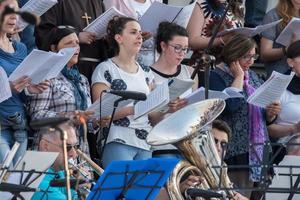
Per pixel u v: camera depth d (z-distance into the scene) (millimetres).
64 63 17734
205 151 16781
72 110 19031
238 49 21172
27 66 17359
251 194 20422
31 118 18750
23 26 19266
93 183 15750
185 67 21156
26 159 14125
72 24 21266
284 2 23578
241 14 22953
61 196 15336
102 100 17844
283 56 23094
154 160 13812
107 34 20344
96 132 19547
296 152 21000
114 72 19922
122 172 13719
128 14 22281
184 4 25766
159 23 20938
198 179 16516
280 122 21469
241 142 20891
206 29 22453
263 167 14836
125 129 19359
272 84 20016
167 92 17969
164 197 16344
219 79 21281
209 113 17062
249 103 20703
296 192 14711
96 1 21875
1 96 16859
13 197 13680
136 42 20047
